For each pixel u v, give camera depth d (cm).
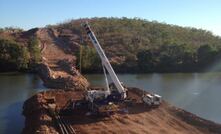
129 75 11938
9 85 9250
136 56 13862
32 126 4912
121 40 16738
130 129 4703
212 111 6322
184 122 5141
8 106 6706
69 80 8662
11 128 5281
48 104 5875
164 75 11931
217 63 13550
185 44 14825
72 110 5372
